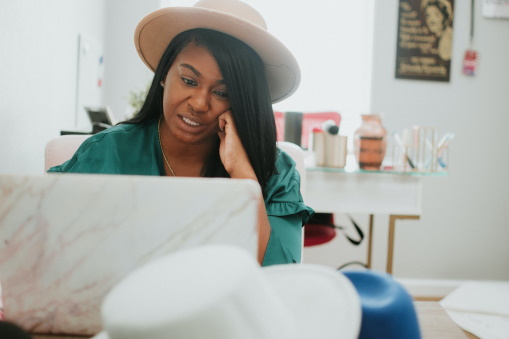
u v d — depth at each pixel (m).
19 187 0.45
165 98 0.88
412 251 2.79
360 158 1.82
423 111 2.70
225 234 0.46
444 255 2.79
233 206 0.46
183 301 0.32
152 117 0.99
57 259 0.47
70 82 2.05
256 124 0.90
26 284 0.47
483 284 2.22
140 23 0.95
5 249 0.47
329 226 1.96
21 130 1.52
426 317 0.65
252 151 0.91
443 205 2.76
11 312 0.48
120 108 2.76
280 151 1.06
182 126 0.88
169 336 0.31
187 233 0.46
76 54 2.12
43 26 1.68
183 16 0.84
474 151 2.73
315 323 0.38
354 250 2.76
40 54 1.67
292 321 0.38
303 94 2.86
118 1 2.70
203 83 0.85
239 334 0.32
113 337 0.32
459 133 2.71
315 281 0.43
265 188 0.93
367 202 1.83
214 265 0.35
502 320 1.63
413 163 1.87
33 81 1.61
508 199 2.77
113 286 0.47
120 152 0.94
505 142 2.73
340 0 2.79
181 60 0.85
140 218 0.46
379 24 2.63
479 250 2.80
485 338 1.44
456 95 2.70
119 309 0.32
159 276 0.35
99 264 0.47
